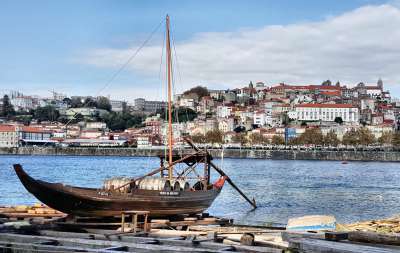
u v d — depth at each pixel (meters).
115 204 40.72
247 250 24.89
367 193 103.50
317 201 86.31
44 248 24.83
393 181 140.88
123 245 25.34
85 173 168.25
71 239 27.08
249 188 109.25
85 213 40.03
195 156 54.31
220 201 79.75
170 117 56.12
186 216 47.81
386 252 22.05
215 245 25.81
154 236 30.38
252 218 61.53
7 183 114.19
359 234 25.62
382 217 67.31
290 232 28.58
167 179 44.97
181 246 25.98
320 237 26.95
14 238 28.09
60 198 38.97
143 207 42.44
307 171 187.50
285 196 93.00
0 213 42.38
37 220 37.84
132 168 199.25
